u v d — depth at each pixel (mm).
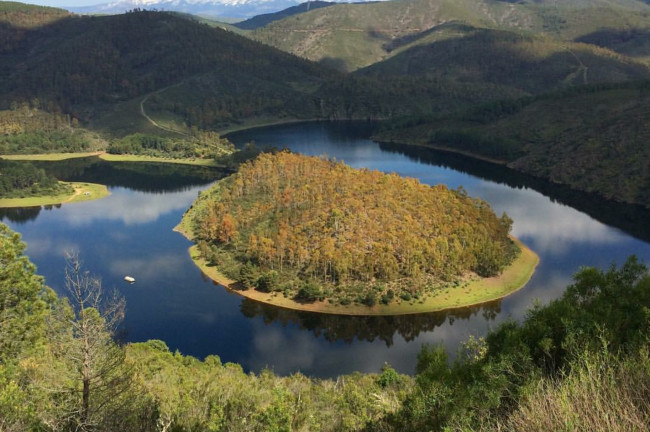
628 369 14164
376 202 127812
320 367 82625
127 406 25953
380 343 89562
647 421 12117
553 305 21656
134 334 92500
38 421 23328
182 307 102562
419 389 19359
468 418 16234
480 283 107938
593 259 122375
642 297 21422
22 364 31078
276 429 25594
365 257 106000
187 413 29000
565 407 12875
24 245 35562
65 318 25641
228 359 85062
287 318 98062
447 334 91000
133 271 120062
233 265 118438
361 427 27688
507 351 19438
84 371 24078
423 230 117375
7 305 32750
